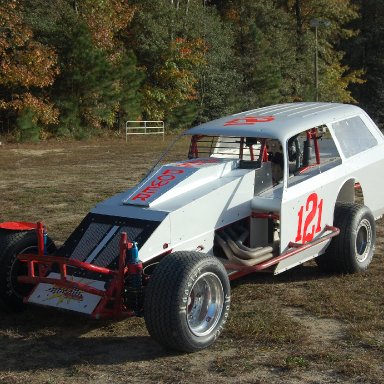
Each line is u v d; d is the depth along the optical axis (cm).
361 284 789
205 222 683
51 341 632
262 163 762
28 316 705
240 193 725
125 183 1697
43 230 667
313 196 779
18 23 3481
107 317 638
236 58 5103
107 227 663
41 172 1994
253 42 5219
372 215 854
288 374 538
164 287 569
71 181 1755
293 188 753
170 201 677
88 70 3784
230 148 821
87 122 3934
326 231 808
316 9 6100
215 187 702
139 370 557
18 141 3416
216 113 4819
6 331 659
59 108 3734
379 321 655
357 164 870
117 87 4009
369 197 895
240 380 529
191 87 4609
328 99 5881
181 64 4534
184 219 658
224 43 5000
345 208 828
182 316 568
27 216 1232
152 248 630
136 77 4166
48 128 3709
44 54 3509
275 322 655
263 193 756
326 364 556
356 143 891
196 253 601
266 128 768
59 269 654
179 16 4669
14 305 702
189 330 577
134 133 4147
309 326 652
